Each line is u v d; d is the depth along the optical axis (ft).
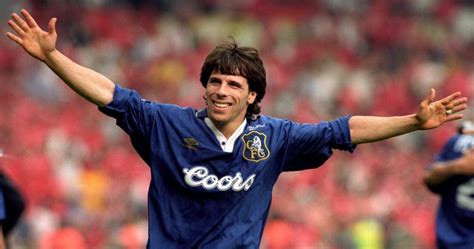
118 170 121.60
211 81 35.65
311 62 178.81
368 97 168.25
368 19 198.49
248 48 35.94
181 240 35.40
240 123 36.22
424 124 36.14
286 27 192.03
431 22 201.87
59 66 35.06
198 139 35.81
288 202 109.19
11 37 34.83
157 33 181.47
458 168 49.01
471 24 202.69
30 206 106.63
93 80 35.63
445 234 50.44
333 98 163.94
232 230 35.42
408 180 132.46
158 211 35.70
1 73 155.43
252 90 36.09
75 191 111.86
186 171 35.55
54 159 120.47
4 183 45.83
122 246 94.12
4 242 46.29
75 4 182.29
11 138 127.34
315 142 36.70
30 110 140.56
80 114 142.10
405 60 186.39
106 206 108.99
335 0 202.59
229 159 35.73
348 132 36.73
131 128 36.11
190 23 188.55
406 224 111.04
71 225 99.25
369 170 132.36
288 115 152.35
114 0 188.03
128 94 36.01
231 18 193.16
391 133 36.50
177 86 163.32
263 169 36.09
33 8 177.68
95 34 177.06
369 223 104.42
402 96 170.81
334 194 120.98
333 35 191.42
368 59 184.34
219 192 35.53
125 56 172.04
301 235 101.45
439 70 182.80
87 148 128.67
